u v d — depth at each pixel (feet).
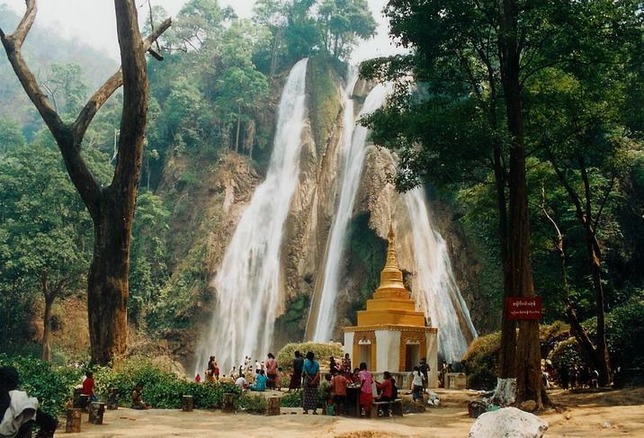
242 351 185.98
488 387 102.37
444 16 61.93
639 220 130.11
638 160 127.24
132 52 72.95
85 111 74.49
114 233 72.28
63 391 51.39
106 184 183.32
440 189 68.95
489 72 64.34
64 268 153.07
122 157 73.26
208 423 47.70
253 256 200.44
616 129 79.36
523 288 57.93
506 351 57.93
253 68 229.66
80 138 73.97
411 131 60.80
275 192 213.25
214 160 219.20
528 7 58.29
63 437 38.81
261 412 57.67
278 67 260.01
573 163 98.27
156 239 196.65
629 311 96.78
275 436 39.27
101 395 61.41
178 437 38.88
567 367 96.48
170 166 220.84
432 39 62.80
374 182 184.03
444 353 166.71
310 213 206.39
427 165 64.49
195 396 61.41
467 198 95.50
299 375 78.43
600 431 43.09
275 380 93.15
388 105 69.15
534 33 61.00
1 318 164.14
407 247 177.06
